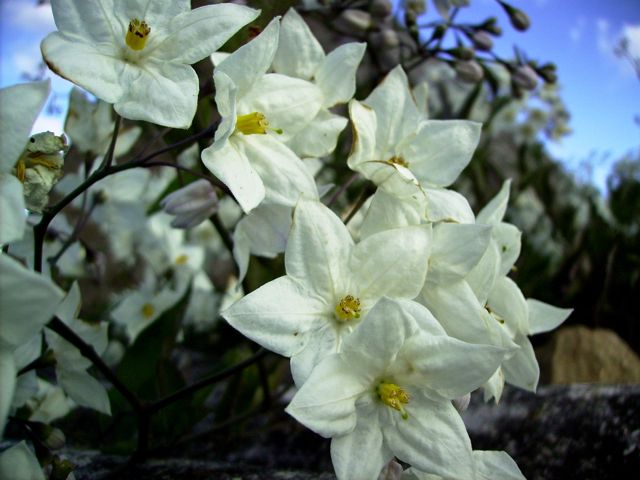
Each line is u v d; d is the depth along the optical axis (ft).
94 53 0.24
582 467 0.33
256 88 0.27
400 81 0.30
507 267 0.29
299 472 0.33
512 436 0.37
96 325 0.31
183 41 0.25
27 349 0.28
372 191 0.29
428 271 0.26
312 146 0.29
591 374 0.49
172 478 0.31
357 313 0.24
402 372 0.23
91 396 0.29
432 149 0.29
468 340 0.26
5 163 0.19
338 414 0.21
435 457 0.22
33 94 0.19
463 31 0.46
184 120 0.23
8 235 0.18
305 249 0.24
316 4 0.41
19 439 0.36
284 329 0.23
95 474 0.32
